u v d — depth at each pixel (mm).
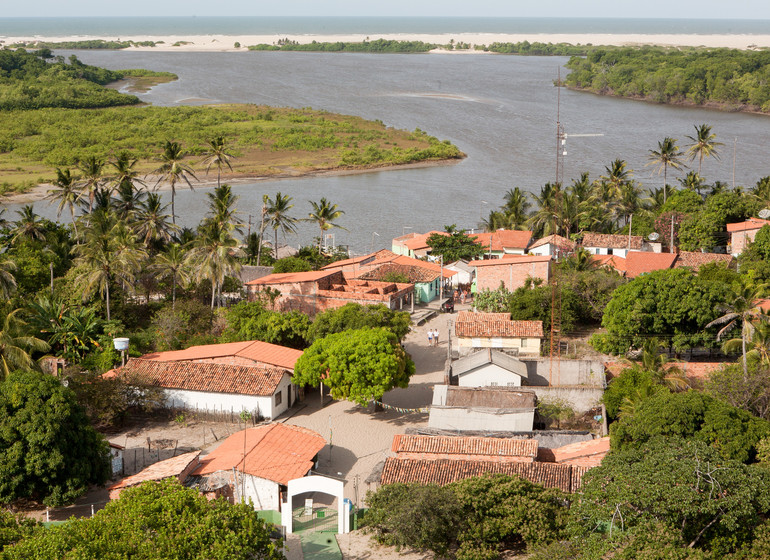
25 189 198125
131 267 104875
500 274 115688
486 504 58250
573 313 104000
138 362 86500
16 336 82688
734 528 51188
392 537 58438
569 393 81188
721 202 140500
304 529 62344
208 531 49188
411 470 64688
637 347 93375
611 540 50938
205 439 78375
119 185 134250
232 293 119375
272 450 68938
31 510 64438
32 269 114625
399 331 94562
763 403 74250
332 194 199375
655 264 124250
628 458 57156
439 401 80312
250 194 198500
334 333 91625
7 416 63938
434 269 126750
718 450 62906
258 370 84375
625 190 158500
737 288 97062
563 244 136875
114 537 47812
